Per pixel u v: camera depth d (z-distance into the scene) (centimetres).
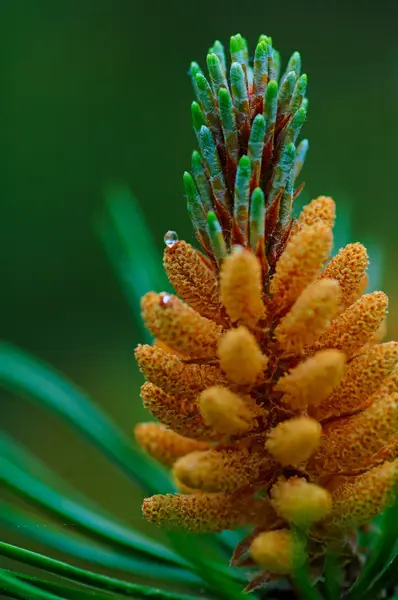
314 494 21
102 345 58
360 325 22
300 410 22
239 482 22
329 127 58
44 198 60
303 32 61
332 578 22
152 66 63
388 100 58
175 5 63
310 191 56
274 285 22
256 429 22
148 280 27
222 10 63
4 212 60
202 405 21
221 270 22
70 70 62
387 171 57
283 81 22
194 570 23
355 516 21
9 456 26
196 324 21
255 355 21
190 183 22
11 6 64
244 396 22
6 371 26
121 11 63
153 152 61
